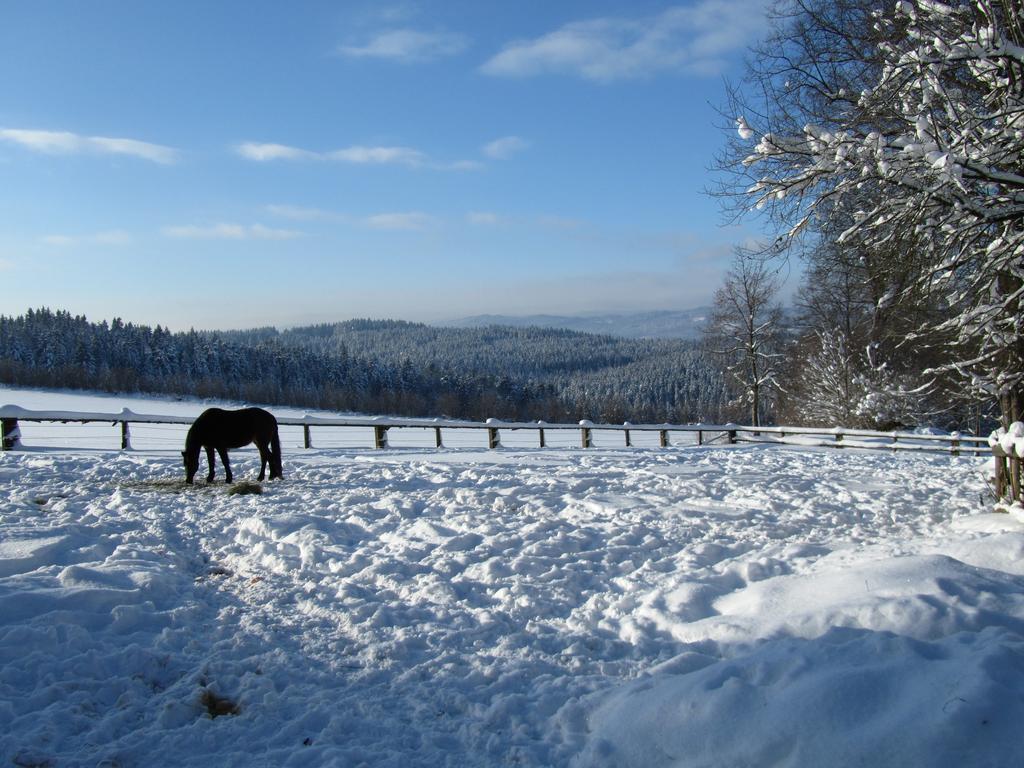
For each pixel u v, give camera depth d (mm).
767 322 40594
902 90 8016
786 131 9727
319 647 5492
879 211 8633
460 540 8344
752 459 19359
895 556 6801
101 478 12695
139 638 5520
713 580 6711
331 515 9875
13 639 5117
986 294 9758
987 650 3947
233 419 12445
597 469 15352
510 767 3902
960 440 23406
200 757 3996
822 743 3496
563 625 6023
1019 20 7730
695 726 3830
